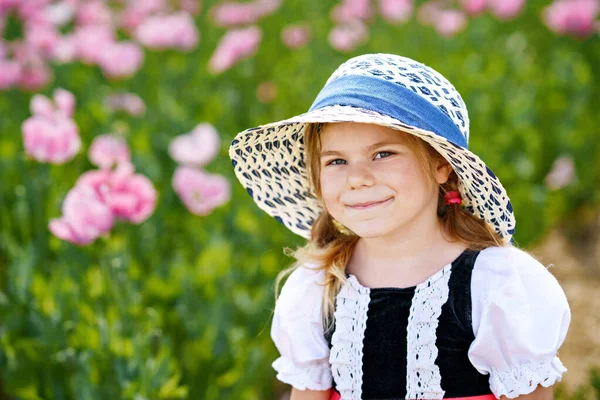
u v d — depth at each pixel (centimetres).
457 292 266
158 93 711
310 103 690
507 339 258
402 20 815
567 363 478
